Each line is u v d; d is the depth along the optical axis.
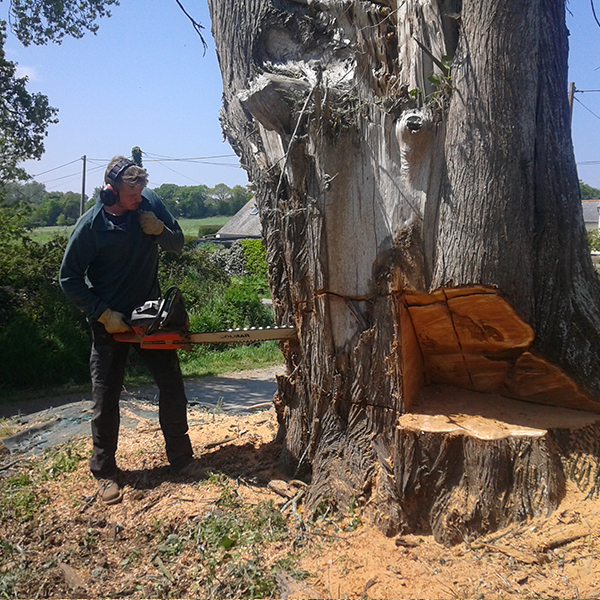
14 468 4.09
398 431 2.82
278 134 3.23
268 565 2.68
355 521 2.89
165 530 3.08
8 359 8.65
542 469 2.67
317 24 3.41
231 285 15.09
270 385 9.22
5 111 13.27
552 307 2.88
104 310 3.41
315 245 3.07
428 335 3.13
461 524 2.67
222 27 3.87
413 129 2.77
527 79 2.72
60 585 2.76
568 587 2.29
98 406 3.56
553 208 2.86
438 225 2.82
